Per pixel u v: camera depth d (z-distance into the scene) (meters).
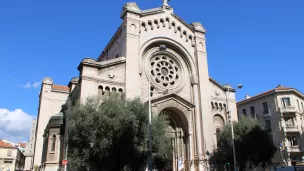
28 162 64.75
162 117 28.27
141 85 34.38
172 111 35.78
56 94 51.34
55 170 32.47
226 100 41.03
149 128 23.08
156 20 38.25
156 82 36.31
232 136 31.33
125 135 22.25
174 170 33.59
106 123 22.02
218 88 41.09
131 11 35.91
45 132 40.34
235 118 40.62
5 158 87.12
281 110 55.28
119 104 23.88
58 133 34.00
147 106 25.64
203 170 33.62
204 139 35.06
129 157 22.56
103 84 31.42
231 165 34.12
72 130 22.80
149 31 37.12
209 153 34.81
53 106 50.38
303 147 53.28
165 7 39.78
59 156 32.94
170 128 35.84
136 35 35.22
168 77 37.47
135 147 22.72
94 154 21.61
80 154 22.34
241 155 32.94
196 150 34.69
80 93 29.58
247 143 32.53
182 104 35.41
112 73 32.31
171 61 38.94
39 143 47.97
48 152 33.28
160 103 33.56
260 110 60.00
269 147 32.88
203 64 39.69
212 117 38.34
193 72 38.97
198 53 39.91
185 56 39.38
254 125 33.72
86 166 21.97
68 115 24.61
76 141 23.02
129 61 33.50
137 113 24.14
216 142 37.44
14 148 90.12
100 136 21.89
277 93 57.09
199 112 36.75
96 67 31.38
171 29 39.22
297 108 56.50
